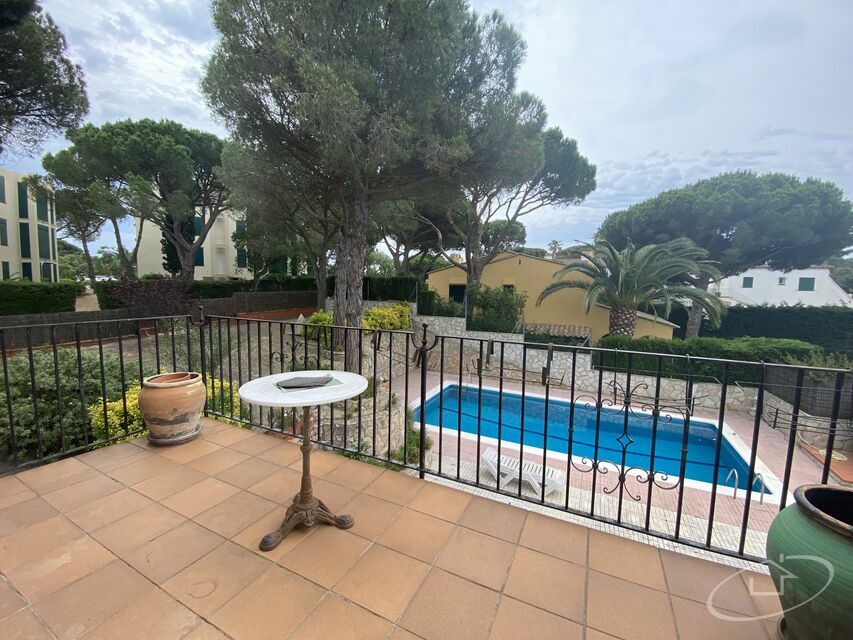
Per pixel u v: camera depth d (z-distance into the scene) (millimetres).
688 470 6156
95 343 10094
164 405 2445
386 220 12398
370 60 5781
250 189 8969
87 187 12344
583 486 5172
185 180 13484
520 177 7715
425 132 6156
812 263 13516
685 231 13641
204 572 1427
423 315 12945
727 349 8859
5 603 1266
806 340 12055
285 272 21062
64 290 10578
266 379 1787
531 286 13922
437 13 5668
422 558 1534
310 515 1681
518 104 6934
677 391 9195
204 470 2219
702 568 1520
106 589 1334
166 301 11602
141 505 1863
